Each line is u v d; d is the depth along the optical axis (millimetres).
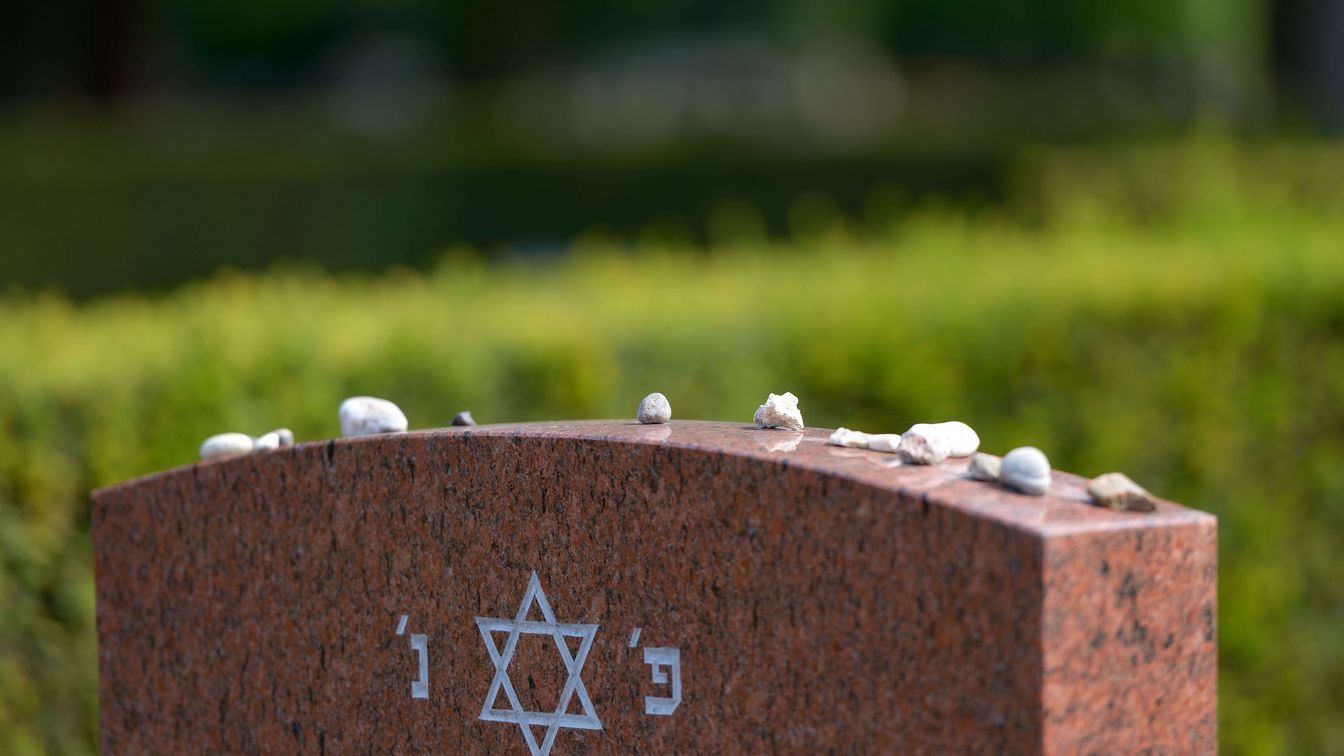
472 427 2980
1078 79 33000
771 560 2486
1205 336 5363
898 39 38594
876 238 8281
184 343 4793
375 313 5230
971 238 6984
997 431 5203
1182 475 5348
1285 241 6066
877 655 2375
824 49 40875
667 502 2592
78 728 4566
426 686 2871
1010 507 2279
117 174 14109
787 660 2475
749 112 28984
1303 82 15664
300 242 14625
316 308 5309
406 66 41250
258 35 39875
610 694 2664
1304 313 5434
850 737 2410
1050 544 2174
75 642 4547
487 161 15086
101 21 22094
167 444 4578
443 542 2836
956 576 2283
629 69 39969
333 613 2969
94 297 13961
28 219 13875
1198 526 2273
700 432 2764
